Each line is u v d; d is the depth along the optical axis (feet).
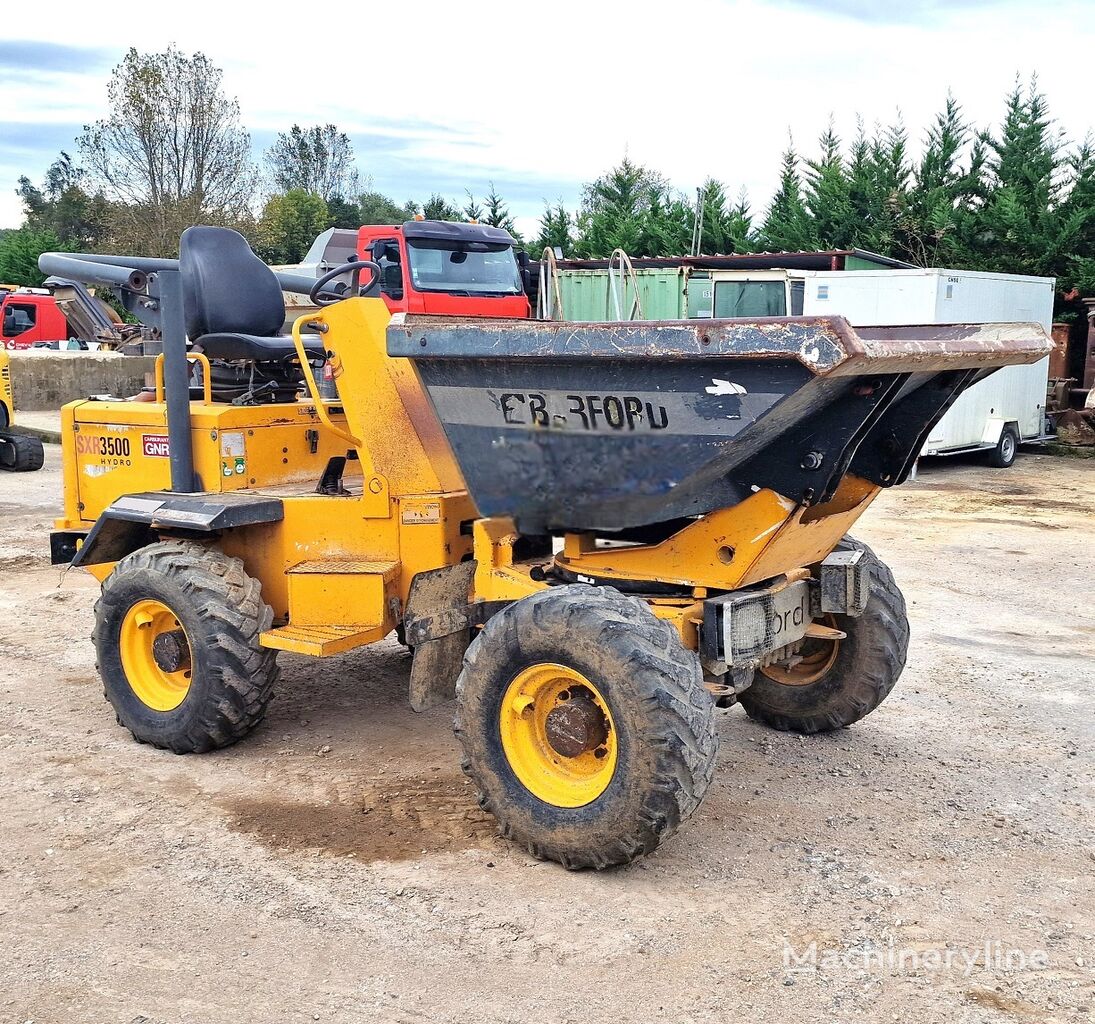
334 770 16.44
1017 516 38.99
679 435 12.20
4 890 12.79
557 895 12.74
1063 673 21.33
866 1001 10.73
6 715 18.67
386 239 46.98
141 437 18.67
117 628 17.28
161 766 16.55
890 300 47.50
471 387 13.41
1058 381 59.52
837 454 12.46
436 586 15.88
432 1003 10.71
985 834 14.40
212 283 19.21
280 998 10.78
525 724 13.57
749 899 12.69
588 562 14.53
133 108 105.19
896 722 18.63
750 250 78.02
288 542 17.08
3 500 40.06
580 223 88.07
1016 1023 10.39
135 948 11.62
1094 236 64.54
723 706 14.82
